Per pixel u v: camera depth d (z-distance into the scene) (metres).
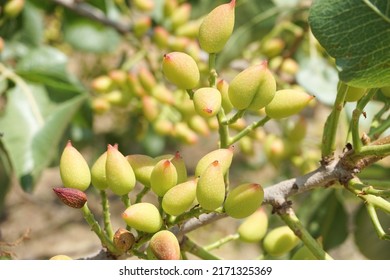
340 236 0.76
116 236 0.49
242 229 0.56
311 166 0.81
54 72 0.73
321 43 0.50
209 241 1.18
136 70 0.92
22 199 1.26
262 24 0.81
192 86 0.52
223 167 0.49
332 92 0.80
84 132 0.90
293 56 0.87
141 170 0.51
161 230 0.50
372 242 0.70
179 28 0.82
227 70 0.86
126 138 1.09
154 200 1.22
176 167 0.50
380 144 0.51
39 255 1.24
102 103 0.79
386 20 0.49
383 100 0.58
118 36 0.91
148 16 0.89
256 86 0.50
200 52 0.81
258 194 0.49
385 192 0.49
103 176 0.51
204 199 0.48
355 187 0.50
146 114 0.78
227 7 0.52
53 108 0.70
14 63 0.82
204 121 0.79
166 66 0.52
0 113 0.73
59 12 0.88
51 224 1.33
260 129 0.84
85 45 0.90
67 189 0.50
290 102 0.51
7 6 0.77
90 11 0.84
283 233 0.55
